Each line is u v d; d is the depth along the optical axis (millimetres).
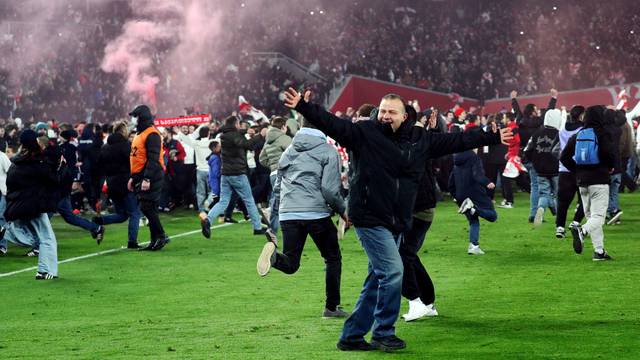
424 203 9305
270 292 11352
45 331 9375
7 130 21844
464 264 13211
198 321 9656
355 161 7820
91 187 22172
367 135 7734
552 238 15648
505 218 18938
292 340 8547
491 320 9250
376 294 8070
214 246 15953
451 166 22953
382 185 7738
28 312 10516
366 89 41156
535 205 17984
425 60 46781
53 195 13039
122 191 15664
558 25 51750
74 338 8977
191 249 15609
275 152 15609
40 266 12875
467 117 24141
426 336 8586
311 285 11773
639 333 8430
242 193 17172
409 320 9344
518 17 52719
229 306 10508
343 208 9531
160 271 13312
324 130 7641
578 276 11844
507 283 11492
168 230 18453
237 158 17016
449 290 11133
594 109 12875
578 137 13008
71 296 11516
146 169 15297
